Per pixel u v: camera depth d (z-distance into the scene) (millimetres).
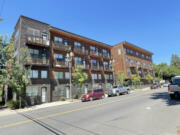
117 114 7980
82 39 27984
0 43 15781
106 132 5020
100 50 32469
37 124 6988
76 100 20656
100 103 13789
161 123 5684
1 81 14484
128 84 37062
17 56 20125
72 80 23375
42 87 20266
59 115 9078
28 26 20562
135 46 42688
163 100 12039
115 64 40094
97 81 29844
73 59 25844
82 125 6184
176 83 12742
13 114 11625
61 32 24281
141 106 10047
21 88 15281
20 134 5547
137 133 4730
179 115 6703
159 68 62156
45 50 21719
